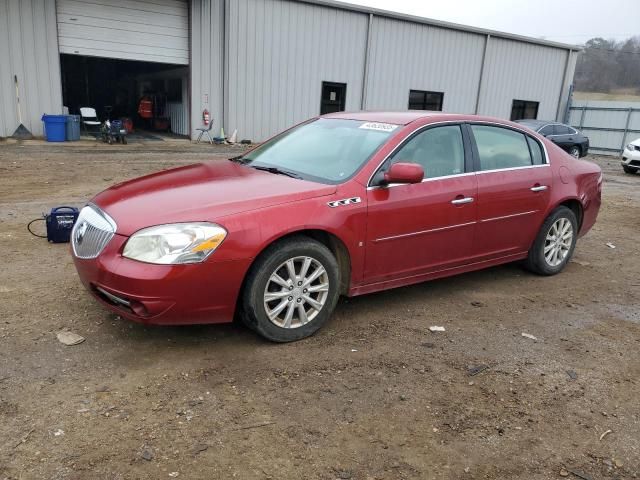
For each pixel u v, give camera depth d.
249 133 21.27
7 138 17.20
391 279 4.53
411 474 2.72
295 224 3.82
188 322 3.65
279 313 3.93
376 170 4.32
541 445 3.01
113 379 3.39
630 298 5.42
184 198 3.81
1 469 2.57
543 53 29.00
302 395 3.34
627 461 2.92
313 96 22.42
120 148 17.03
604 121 29.98
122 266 3.48
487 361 3.91
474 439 3.02
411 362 3.83
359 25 22.78
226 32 19.98
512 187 5.19
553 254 5.85
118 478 2.56
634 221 9.55
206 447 2.81
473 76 26.81
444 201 4.65
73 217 6.14
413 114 5.02
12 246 5.98
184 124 21.92
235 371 3.57
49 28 17.23
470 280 5.67
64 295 4.61
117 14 18.31
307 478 2.65
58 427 2.90
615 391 3.62
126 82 27.66
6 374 3.38
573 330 4.55
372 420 3.13
